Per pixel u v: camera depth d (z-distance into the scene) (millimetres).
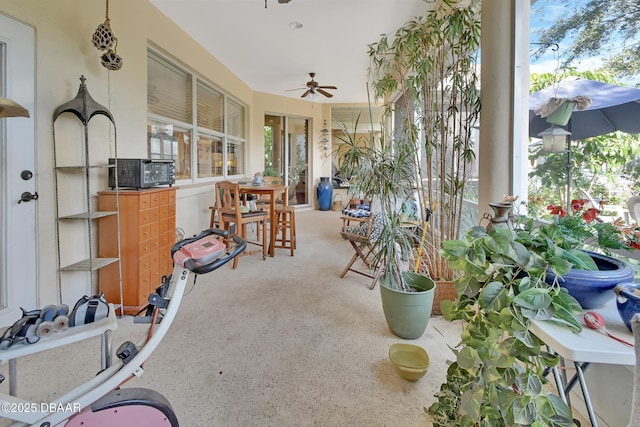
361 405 1380
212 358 1710
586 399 982
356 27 3639
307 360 1704
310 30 3713
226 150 5340
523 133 1777
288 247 3893
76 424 992
